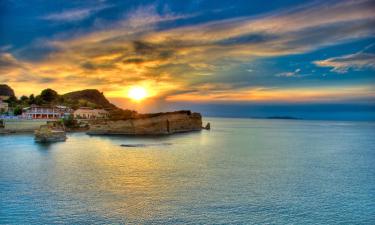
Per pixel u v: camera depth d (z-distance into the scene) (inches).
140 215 1210.0
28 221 1137.4
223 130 7741.1
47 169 2017.7
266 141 4591.5
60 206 1293.1
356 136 6072.8
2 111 7445.9
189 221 1158.3
